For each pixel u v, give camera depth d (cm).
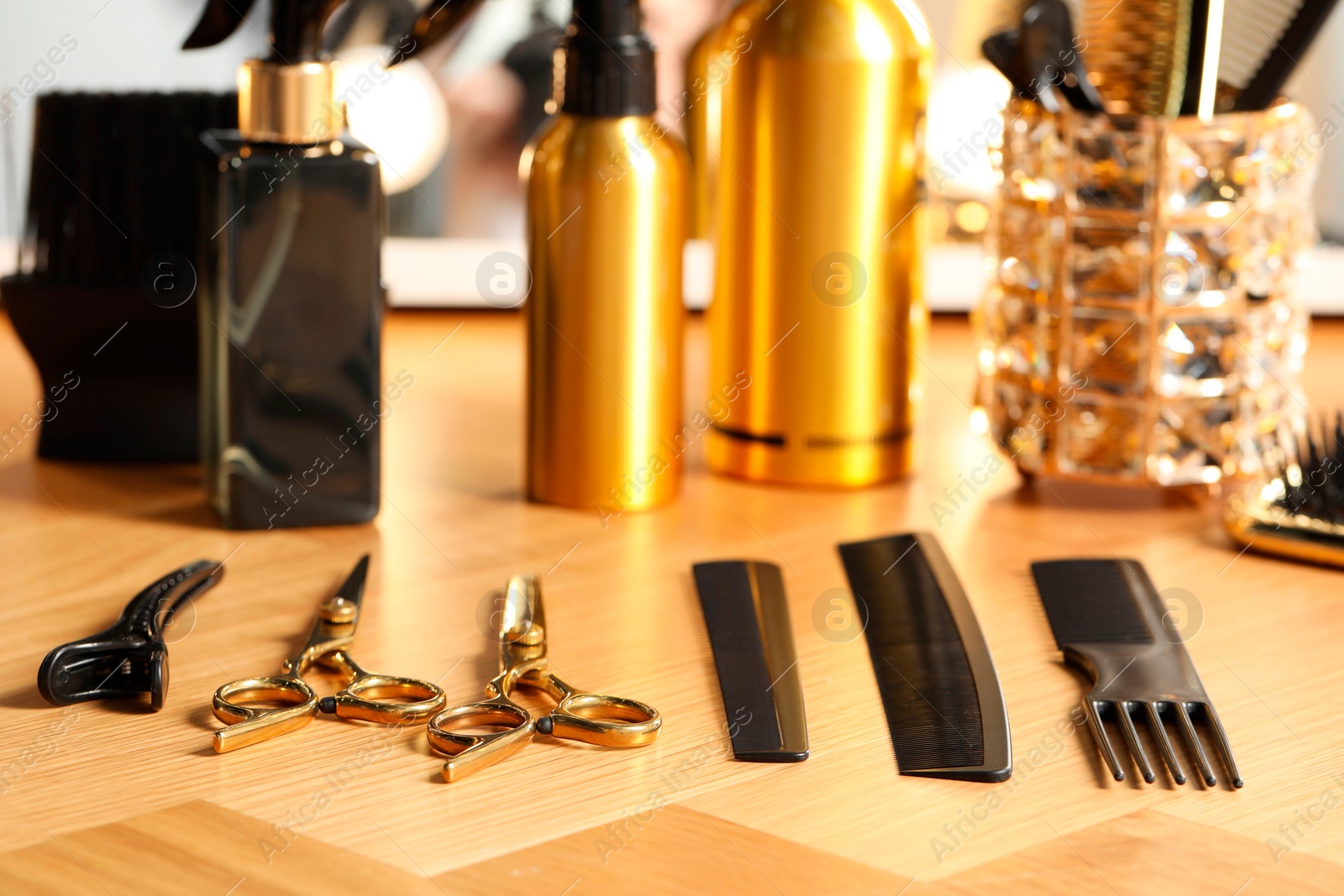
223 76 113
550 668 77
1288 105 85
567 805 71
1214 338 85
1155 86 85
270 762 72
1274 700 75
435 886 68
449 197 112
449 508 88
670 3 110
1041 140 85
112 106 88
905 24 87
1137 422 86
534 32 111
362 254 84
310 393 85
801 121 86
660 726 74
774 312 88
